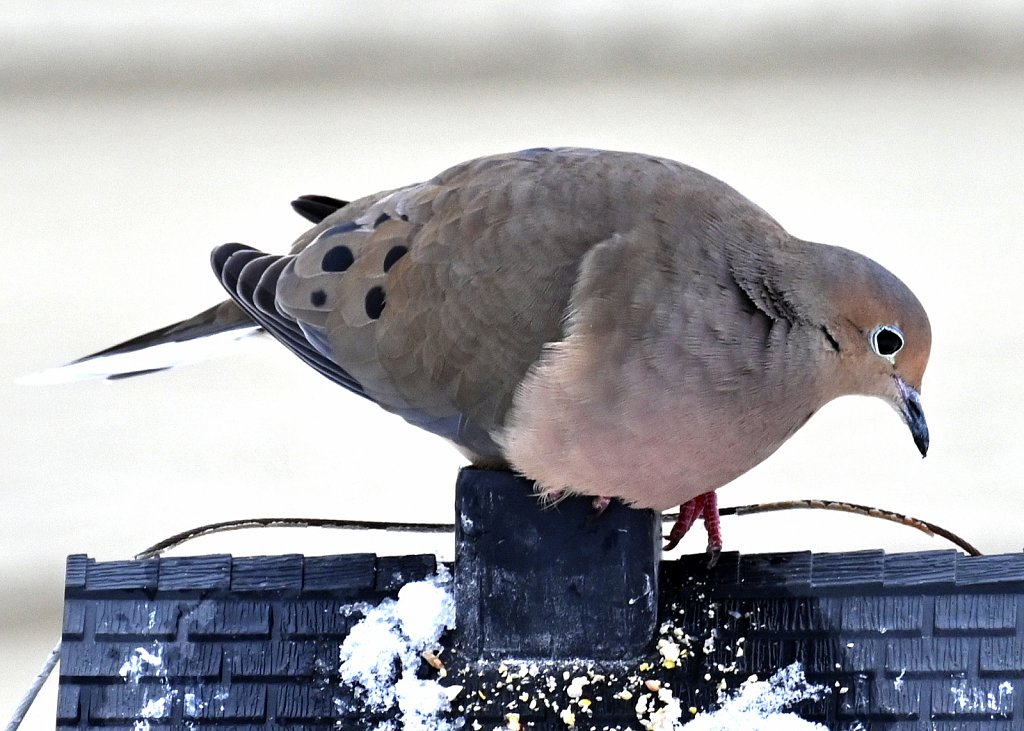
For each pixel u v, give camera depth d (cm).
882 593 822
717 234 951
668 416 916
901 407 955
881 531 1546
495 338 965
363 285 1053
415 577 862
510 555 838
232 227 1797
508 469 997
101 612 853
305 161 1808
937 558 827
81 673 838
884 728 785
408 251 1035
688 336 920
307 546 1551
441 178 1068
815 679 805
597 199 972
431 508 1599
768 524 1566
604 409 919
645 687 814
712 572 855
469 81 1823
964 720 780
